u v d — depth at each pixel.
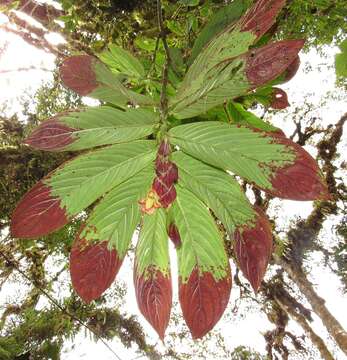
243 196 0.30
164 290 0.32
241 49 0.30
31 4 0.93
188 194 0.32
